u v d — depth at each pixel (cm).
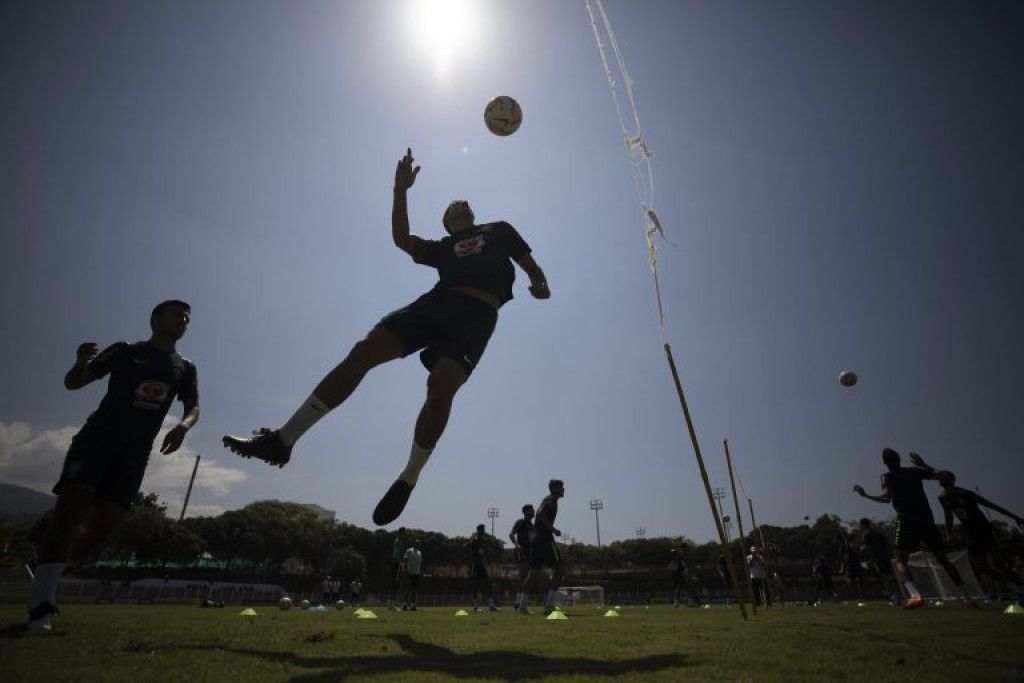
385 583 7456
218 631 364
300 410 320
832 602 2339
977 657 242
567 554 9106
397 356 344
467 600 6172
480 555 1494
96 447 376
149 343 420
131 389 397
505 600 4622
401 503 310
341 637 342
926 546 818
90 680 180
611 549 9081
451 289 348
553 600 988
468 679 190
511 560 8756
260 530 6906
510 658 250
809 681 187
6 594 819
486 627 477
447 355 329
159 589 3781
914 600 794
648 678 194
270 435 321
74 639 292
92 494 367
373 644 303
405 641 322
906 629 396
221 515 6956
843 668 215
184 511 7044
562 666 223
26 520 3634
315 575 6500
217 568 6712
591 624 523
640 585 6781
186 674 195
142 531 5709
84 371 384
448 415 321
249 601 4259
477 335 341
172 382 420
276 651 264
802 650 272
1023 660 234
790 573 7800
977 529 879
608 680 190
